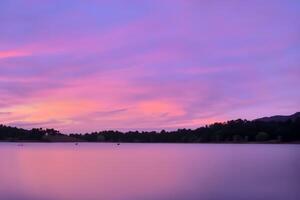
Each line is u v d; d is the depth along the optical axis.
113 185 51.28
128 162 97.00
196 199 40.00
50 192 44.84
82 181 55.94
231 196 41.78
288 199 39.50
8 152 151.50
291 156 121.44
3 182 54.50
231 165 86.75
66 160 104.19
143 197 41.34
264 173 67.56
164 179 58.53
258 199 39.84
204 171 72.00
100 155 134.25
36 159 107.62
